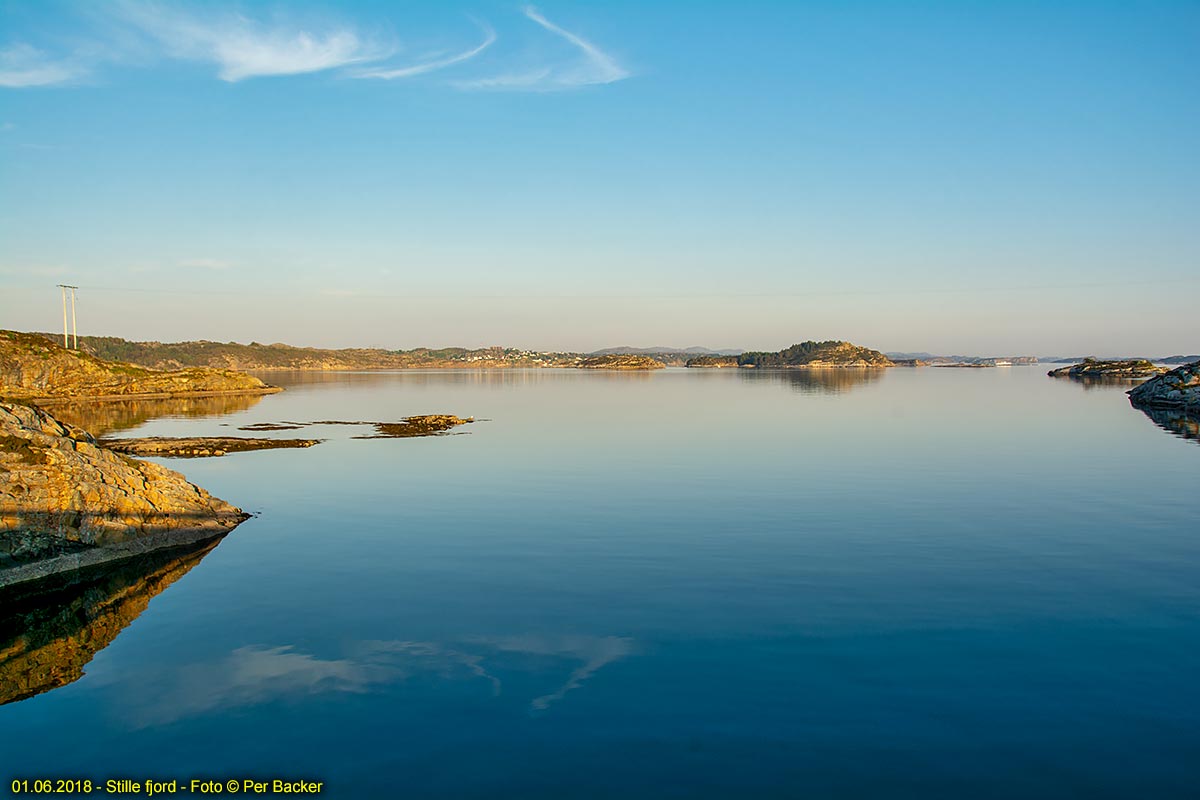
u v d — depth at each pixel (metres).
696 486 39.25
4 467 26.45
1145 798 11.90
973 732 13.80
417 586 22.50
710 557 25.34
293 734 14.08
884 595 21.22
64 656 17.84
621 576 23.22
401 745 13.62
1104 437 61.88
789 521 30.77
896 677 16.00
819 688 15.52
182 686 16.14
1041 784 12.26
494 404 114.69
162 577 24.17
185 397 141.88
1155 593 21.39
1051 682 15.76
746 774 12.56
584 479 41.84
